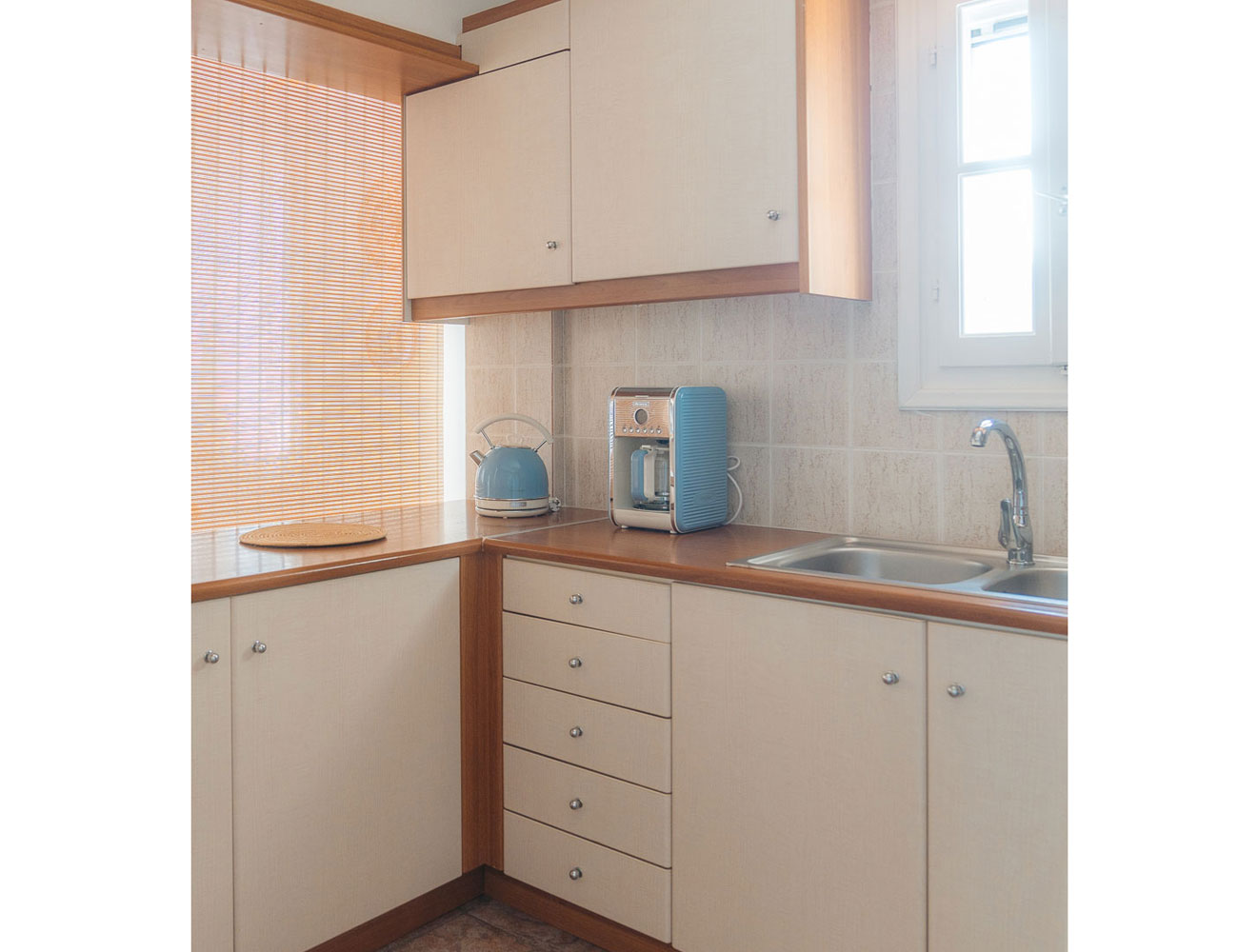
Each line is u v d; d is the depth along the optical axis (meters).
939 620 1.64
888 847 1.71
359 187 2.91
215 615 1.86
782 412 2.46
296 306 2.78
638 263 2.27
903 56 2.20
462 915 2.35
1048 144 2.03
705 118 2.14
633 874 2.09
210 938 1.88
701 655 1.95
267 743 1.95
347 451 2.93
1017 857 1.57
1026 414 2.08
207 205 2.56
